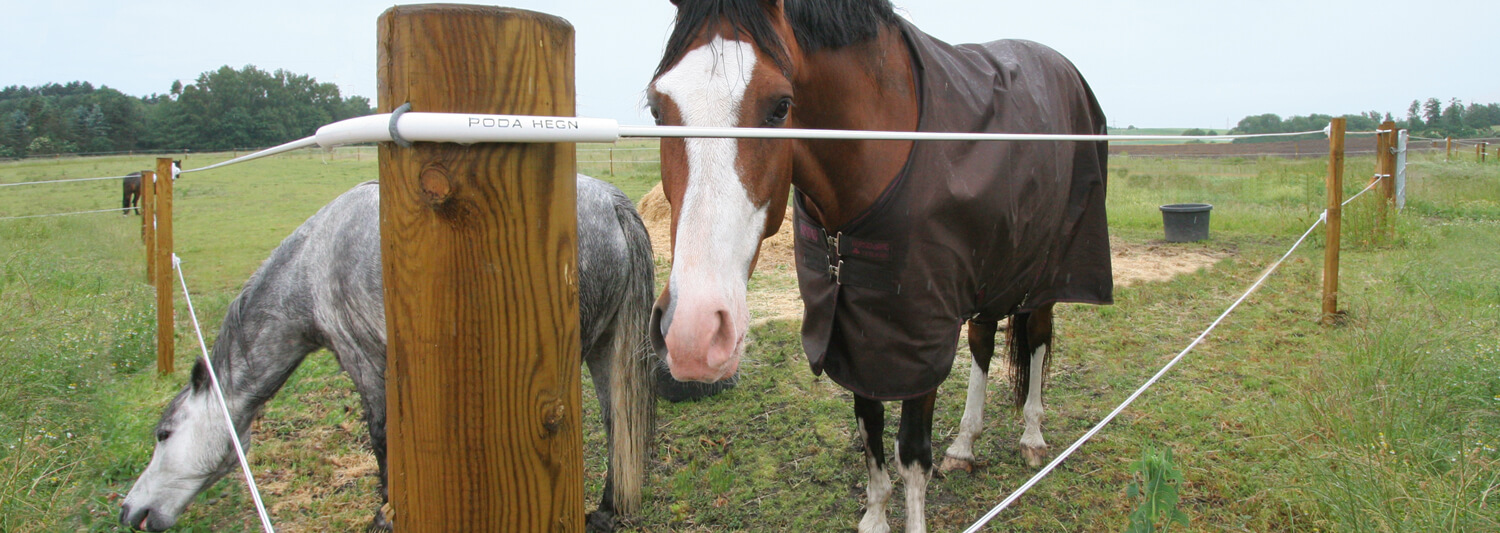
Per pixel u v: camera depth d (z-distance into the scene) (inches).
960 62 91.2
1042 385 128.5
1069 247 112.0
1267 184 586.9
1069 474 120.7
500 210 34.1
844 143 74.4
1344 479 93.4
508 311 35.1
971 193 81.0
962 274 83.7
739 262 59.9
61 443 125.1
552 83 35.6
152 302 237.5
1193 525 102.2
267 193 715.4
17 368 142.6
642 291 112.3
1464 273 213.6
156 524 111.0
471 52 33.2
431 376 35.4
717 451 137.7
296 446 146.5
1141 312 208.7
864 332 81.3
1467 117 3179.1
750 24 62.6
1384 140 290.4
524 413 36.4
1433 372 124.5
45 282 244.7
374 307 101.3
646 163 1031.6
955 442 126.1
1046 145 96.0
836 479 124.8
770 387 163.8
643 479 117.8
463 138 32.1
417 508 37.2
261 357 113.5
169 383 179.5
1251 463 117.3
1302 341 177.6
